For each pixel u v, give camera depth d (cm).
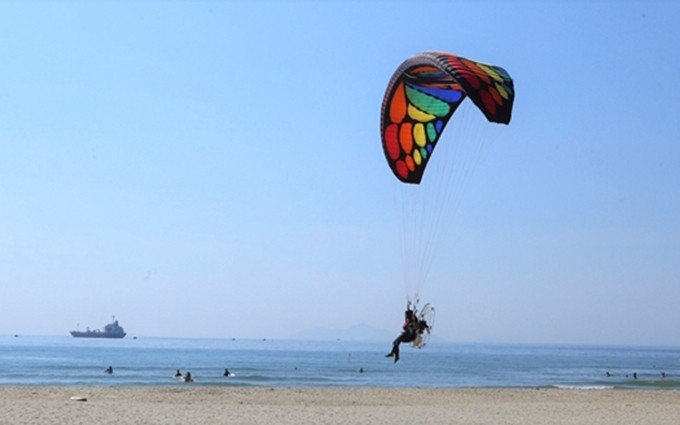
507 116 1684
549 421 2652
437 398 3678
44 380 5538
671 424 2647
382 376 6894
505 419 2681
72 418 2347
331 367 8862
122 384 5116
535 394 4069
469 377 7169
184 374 6506
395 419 2588
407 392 4025
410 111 2014
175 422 2347
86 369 7350
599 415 2881
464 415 2781
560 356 19625
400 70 1930
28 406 2656
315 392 3859
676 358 19362
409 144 2073
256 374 6844
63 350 16300
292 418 2534
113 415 2462
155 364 8950
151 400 3206
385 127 2033
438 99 1980
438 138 2078
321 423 2431
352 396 3678
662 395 4166
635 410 3112
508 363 12288
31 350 16075
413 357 16450
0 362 9056
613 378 7262
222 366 8656
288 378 6141
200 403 3084
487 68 1806
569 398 3825
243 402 3209
